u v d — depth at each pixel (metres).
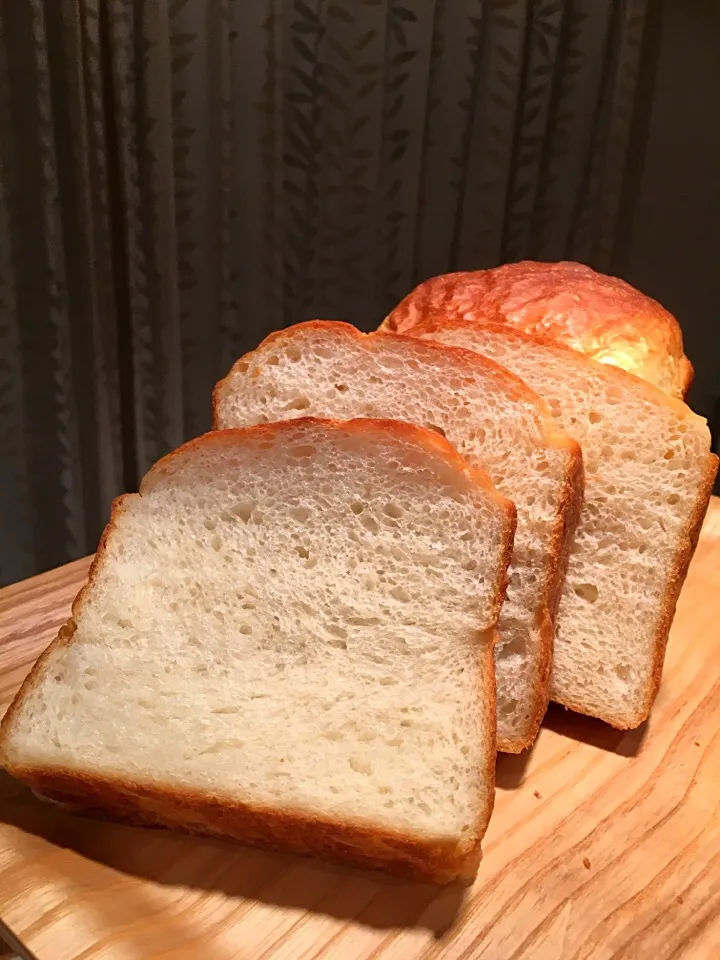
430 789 0.22
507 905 0.22
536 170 0.56
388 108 0.50
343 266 0.53
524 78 0.53
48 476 0.47
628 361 0.29
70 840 0.23
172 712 0.24
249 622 0.25
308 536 0.25
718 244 0.59
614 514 0.27
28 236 0.41
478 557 0.23
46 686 0.24
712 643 0.33
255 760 0.23
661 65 0.54
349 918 0.21
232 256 0.49
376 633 0.24
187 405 0.51
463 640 0.24
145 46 0.39
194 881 0.22
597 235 0.59
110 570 0.25
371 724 0.23
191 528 0.25
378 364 0.26
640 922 0.22
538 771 0.27
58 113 0.38
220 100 0.43
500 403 0.25
